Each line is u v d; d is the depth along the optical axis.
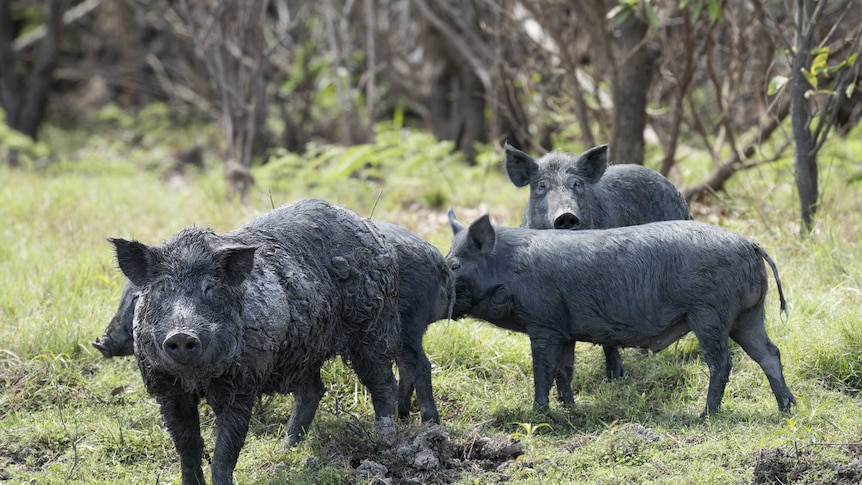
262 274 18.09
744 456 19.05
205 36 47.59
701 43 42.75
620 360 24.66
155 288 16.80
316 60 65.88
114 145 70.75
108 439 21.62
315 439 21.23
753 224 33.72
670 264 21.80
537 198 26.09
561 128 48.25
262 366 17.84
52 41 69.06
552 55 47.03
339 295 19.97
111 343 22.94
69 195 44.03
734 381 23.59
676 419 21.66
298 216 19.88
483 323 26.73
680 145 50.22
